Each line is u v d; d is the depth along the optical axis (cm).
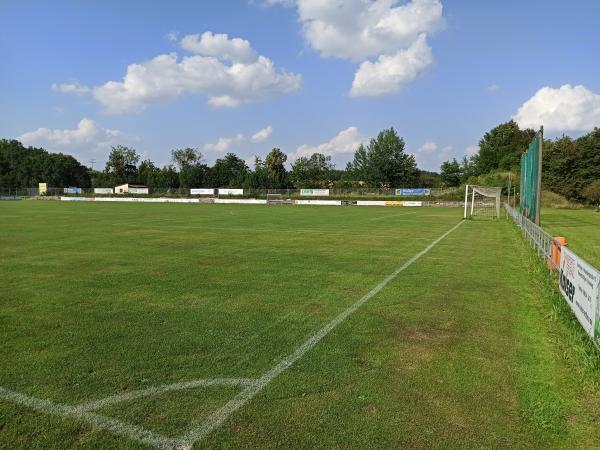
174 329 586
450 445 321
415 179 9238
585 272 550
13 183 10300
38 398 390
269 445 320
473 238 1784
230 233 1891
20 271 999
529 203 1869
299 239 1675
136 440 327
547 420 355
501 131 9756
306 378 434
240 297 764
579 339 525
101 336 556
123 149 11100
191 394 399
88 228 2089
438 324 618
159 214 3328
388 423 350
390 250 1380
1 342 532
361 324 613
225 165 9494
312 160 9675
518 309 702
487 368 461
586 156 5966
